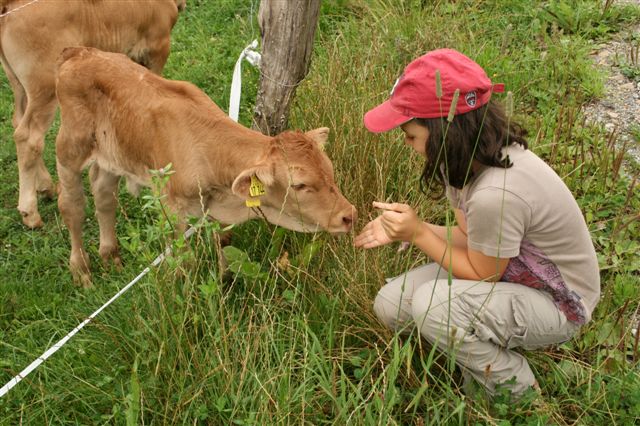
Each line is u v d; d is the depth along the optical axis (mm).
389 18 3408
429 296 1643
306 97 2744
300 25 2191
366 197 2352
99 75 2143
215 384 1734
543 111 2854
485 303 1602
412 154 2432
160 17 2898
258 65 2602
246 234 2275
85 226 2682
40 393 1787
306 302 1985
